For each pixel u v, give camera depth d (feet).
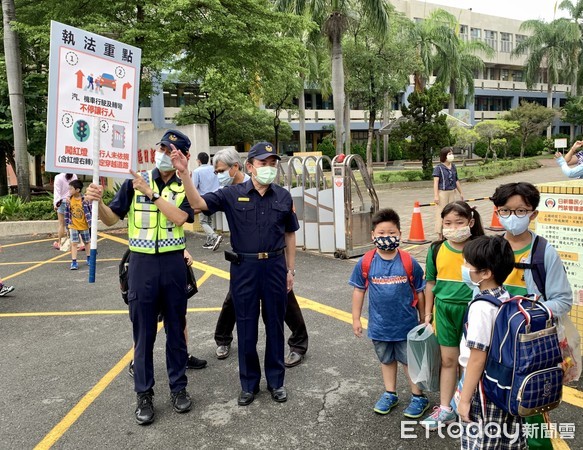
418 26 99.30
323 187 28.99
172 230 11.75
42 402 12.61
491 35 171.94
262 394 12.87
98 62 11.35
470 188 70.54
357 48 73.05
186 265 13.00
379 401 11.75
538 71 147.23
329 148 127.13
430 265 10.57
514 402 7.36
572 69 143.43
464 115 132.46
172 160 10.86
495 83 171.94
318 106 146.30
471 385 7.72
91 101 11.27
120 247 33.01
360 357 14.89
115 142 11.69
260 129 100.07
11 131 48.98
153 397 12.79
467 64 126.11
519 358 7.29
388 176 80.18
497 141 117.08
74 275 25.99
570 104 139.03
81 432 11.20
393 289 11.09
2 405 12.48
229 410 12.07
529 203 9.12
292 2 59.21
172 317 11.99
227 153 15.48
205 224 30.94
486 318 7.57
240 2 44.68
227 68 45.83
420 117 74.90
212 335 17.06
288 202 12.32
